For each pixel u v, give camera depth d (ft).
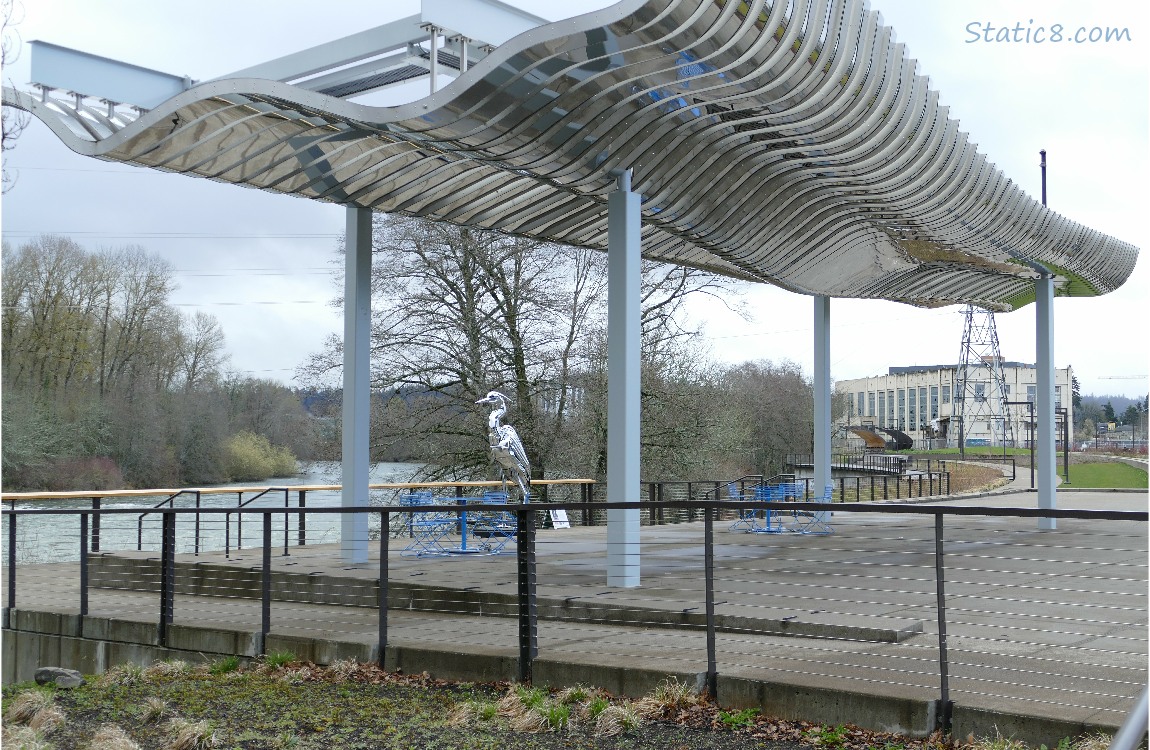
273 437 118.42
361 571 33.06
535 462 81.25
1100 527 53.47
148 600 33.24
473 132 29.30
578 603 27.22
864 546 42.73
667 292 85.05
